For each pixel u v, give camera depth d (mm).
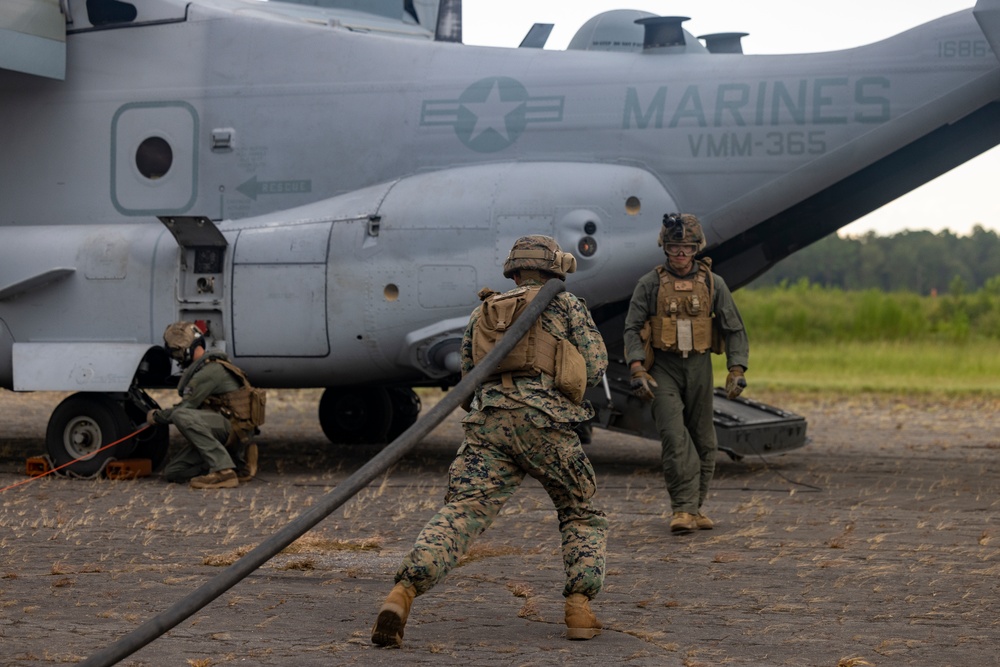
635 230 25219
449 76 27031
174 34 28312
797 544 17797
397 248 25562
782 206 25312
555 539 18172
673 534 18656
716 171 25312
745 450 26469
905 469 27516
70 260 26875
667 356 19312
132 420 26812
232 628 12719
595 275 25234
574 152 25984
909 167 27250
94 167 28531
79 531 18781
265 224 26594
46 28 27922
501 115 26438
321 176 27234
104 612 13305
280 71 27781
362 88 27297
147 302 26422
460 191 25719
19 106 28953
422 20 32875
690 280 19375
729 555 16797
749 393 53156
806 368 68062
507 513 20641
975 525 19531
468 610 13617
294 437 35625
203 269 26375
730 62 25969
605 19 28578
